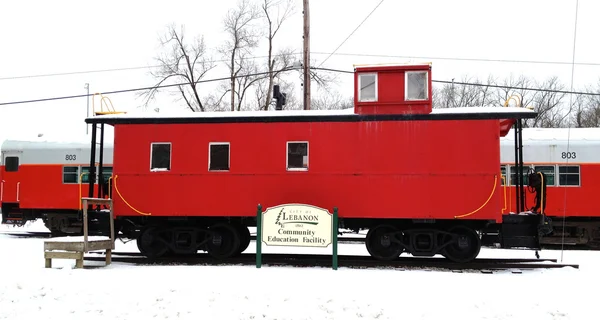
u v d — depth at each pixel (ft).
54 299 20.75
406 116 29.27
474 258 30.68
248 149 30.55
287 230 27.20
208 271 25.41
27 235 53.98
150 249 32.04
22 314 19.38
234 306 19.65
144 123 31.58
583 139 45.73
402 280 23.30
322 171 29.73
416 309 19.36
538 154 46.16
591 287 22.52
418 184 28.89
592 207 44.60
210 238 31.71
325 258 31.83
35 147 53.52
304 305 19.66
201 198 30.68
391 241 30.27
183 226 32.01
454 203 28.53
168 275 24.32
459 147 28.73
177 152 31.14
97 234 31.55
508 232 29.17
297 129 30.25
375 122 29.63
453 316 18.79
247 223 32.63
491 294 21.07
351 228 31.71
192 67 96.22
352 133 29.73
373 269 27.45
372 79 30.32
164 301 20.22
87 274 24.40
